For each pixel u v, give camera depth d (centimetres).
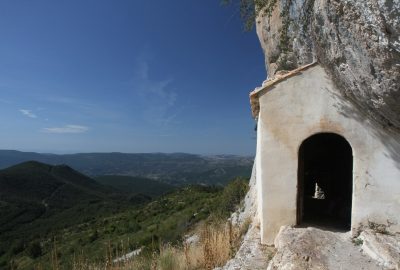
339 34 506
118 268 879
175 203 4312
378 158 654
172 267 821
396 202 646
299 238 623
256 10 757
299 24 740
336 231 705
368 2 405
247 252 715
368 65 482
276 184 712
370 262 558
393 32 394
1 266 2820
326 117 682
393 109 522
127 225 3834
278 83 705
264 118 712
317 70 686
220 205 1741
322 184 1222
